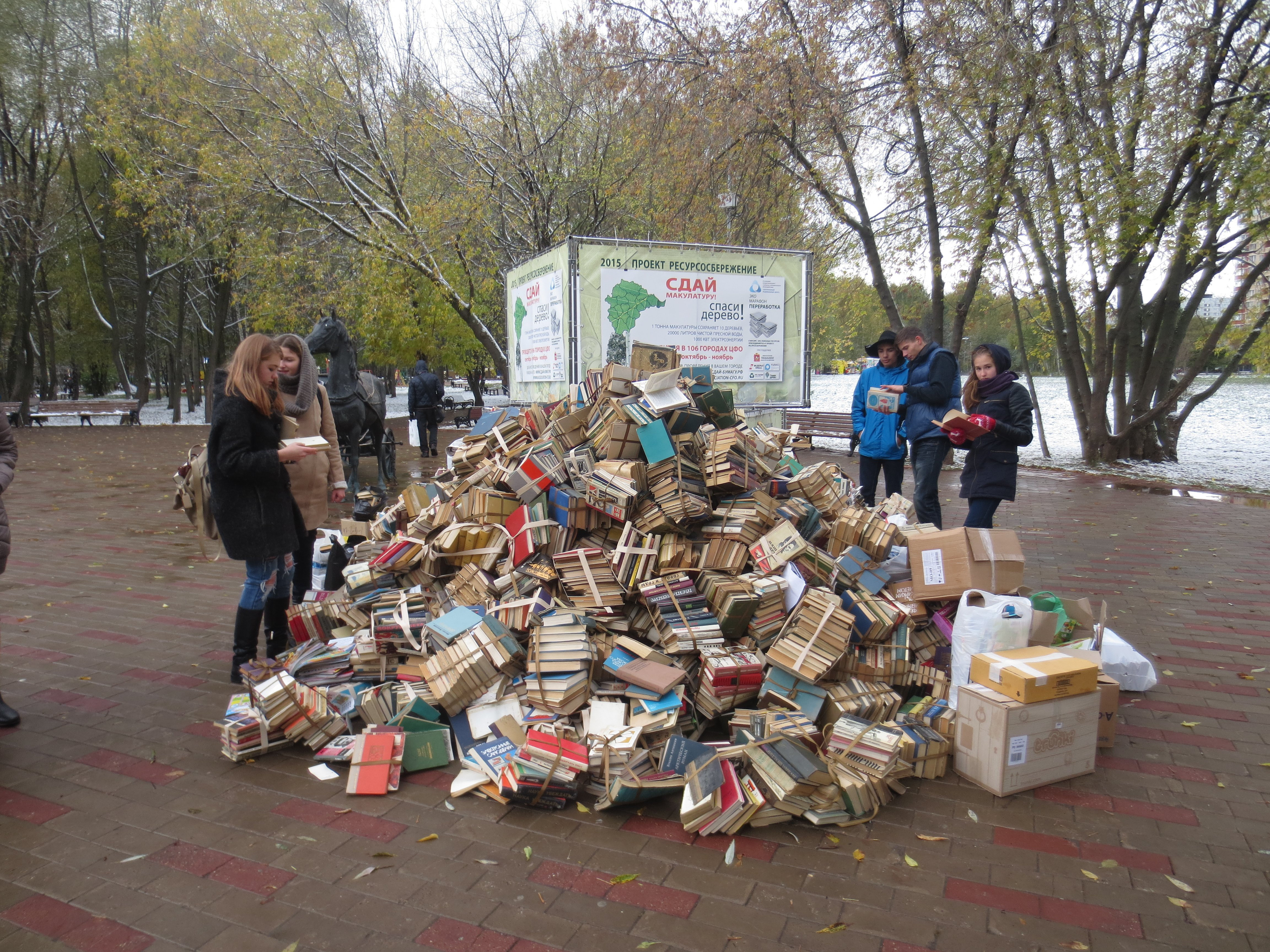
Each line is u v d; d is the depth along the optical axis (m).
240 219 17.28
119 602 5.70
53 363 32.03
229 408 3.71
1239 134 11.37
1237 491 11.55
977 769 3.12
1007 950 2.20
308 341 9.20
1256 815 2.91
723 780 2.82
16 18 21.92
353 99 14.84
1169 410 15.23
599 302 7.83
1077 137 12.55
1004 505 10.19
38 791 3.09
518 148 15.90
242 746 3.31
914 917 2.33
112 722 3.72
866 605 3.69
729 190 14.33
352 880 2.52
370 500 6.41
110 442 18.77
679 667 3.51
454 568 4.35
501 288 18.98
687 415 4.34
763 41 12.16
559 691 3.30
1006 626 3.43
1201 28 11.41
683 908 2.38
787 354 8.62
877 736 3.07
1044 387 40.44
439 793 3.09
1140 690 4.07
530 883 2.50
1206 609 5.54
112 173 25.20
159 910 2.38
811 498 4.51
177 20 16.09
